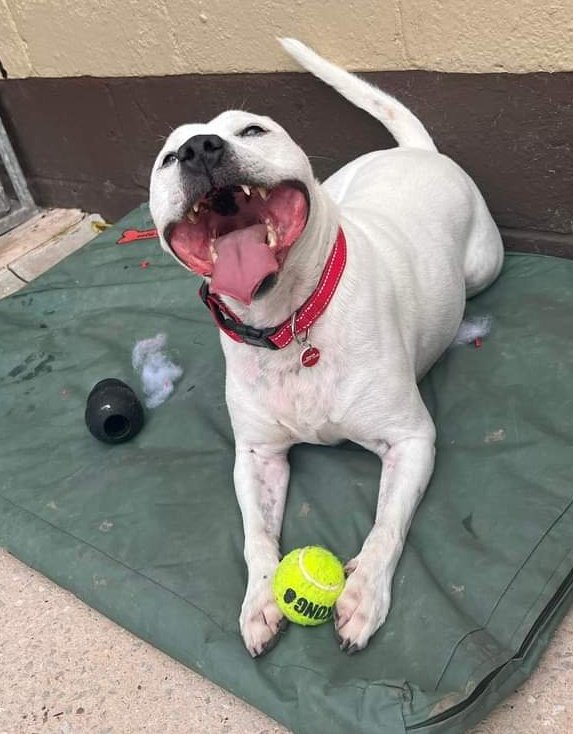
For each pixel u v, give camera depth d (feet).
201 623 2.02
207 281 1.96
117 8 3.35
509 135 2.75
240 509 2.29
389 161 2.67
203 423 2.64
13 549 2.40
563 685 1.80
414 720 1.67
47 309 3.40
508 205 2.91
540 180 2.78
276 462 2.32
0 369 3.14
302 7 2.89
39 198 4.39
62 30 3.60
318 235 1.93
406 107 2.89
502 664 1.75
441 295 2.41
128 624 2.12
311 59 2.88
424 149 2.80
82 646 2.16
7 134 4.23
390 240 2.30
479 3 2.54
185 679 2.02
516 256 2.95
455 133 2.85
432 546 2.05
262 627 1.91
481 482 2.17
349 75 2.87
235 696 1.94
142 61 3.45
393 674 1.79
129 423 2.63
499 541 2.01
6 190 4.40
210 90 3.34
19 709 2.05
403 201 2.49
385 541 1.99
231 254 1.77
